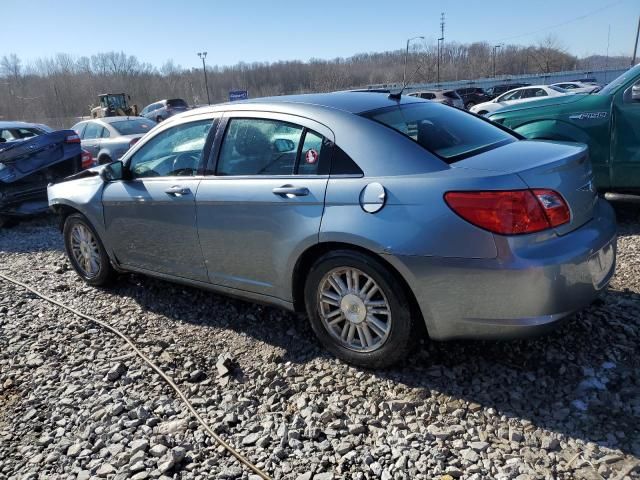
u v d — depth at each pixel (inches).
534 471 90.7
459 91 1295.5
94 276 189.9
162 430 109.9
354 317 121.3
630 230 206.8
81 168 327.0
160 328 157.1
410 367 123.1
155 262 163.9
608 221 121.7
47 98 2834.6
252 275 138.3
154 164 161.3
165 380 128.6
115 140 474.9
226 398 119.8
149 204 156.9
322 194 119.0
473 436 100.6
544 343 127.1
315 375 124.9
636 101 206.5
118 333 153.8
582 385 111.2
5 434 113.7
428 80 2564.0
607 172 215.3
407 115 130.4
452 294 106.2
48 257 241.6
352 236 113.5
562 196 107.7
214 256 145.3
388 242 109.1
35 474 100.3
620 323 132.3
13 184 298.7
